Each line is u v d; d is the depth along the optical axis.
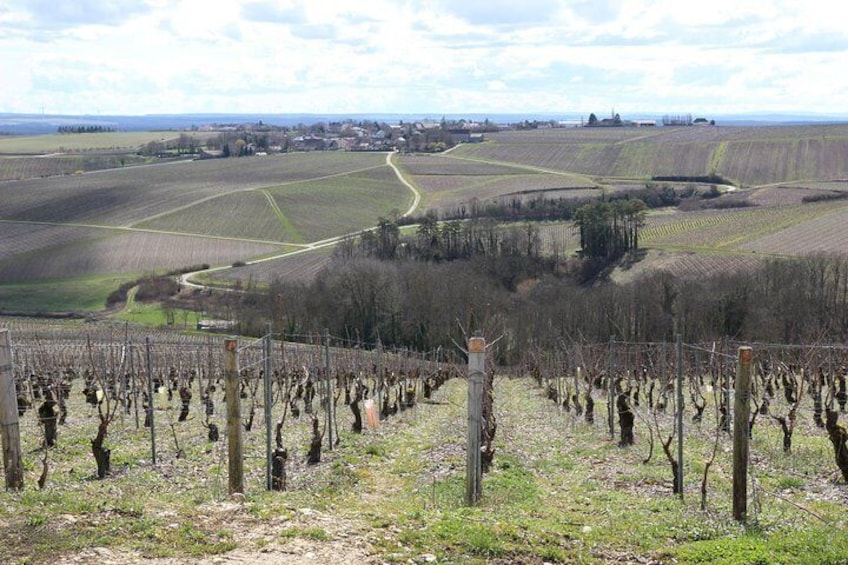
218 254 119.94
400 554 12.20
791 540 13.50
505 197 152.12
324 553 12.00
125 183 167.50
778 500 17.61
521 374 74.00
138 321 90.25
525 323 80.50
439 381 59.81
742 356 15.15
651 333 78.62
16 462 15.62
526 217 135.62
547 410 42.16
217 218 139.62
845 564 12.30
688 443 26.94
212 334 83.62
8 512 13.07
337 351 59.06
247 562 11.52
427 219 121.75
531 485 20.50
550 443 29.47
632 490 19.58
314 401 43.12
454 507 16.77
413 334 88.00
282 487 19.64
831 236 99.50
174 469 22.53
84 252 120.38
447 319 84.50
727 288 78.88
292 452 25.64
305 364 47.38
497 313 78.81
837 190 136.88
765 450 24.27
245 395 43.91
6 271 112.69
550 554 12.67
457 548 12.72
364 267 93.50
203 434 29.55
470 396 17.45
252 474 21.88
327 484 20.59
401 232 127.44
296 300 90.75
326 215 142.88
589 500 18.25
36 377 39.03
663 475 20.92
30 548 11.61
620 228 107.94
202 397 40.88
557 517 15.61
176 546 11.98
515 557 12.54
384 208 148.75
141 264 115.62
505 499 18.00
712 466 22.25
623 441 27.09
